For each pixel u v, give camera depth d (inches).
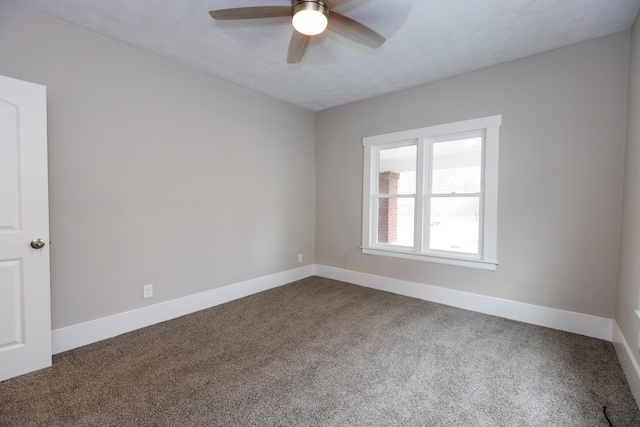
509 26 90.7
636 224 75.7
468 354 88.6
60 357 86.4
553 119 105.9
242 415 63.2
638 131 78.2
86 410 64.3
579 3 79.8
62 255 89.7
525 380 75.6
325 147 174.1
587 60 99.5
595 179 99.1
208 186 126.8
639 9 81.9
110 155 98.7
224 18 73.5
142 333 102.7
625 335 82.0
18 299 77.0
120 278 102.0
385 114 148.3
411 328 106.8
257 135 146.4
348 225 165.3
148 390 71.4
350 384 74.1
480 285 122.7
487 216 119.3
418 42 99.6
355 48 103.7
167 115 112.7
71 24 89.8
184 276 119.5
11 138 75.6
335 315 119.0
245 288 142.6
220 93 129.9
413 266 141.6
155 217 110.3
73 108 90.8
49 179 87.0
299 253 171.6
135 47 103.7
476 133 124.3
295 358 86.4
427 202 138.0
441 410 64.9
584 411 64.3
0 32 78.7
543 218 108.6
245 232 142.3
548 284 108.2
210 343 95.5
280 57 110.7
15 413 63.3
